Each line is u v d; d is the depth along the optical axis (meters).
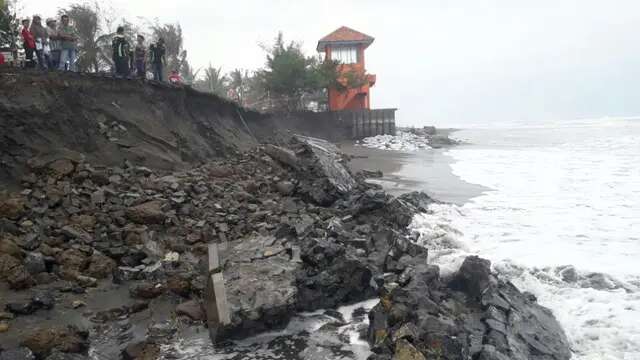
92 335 8.08
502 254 12.04
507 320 8.55
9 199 10.70
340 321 9.03
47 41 16.48
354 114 48.31
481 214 16.31
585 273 10.55
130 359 7.46
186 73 38.44
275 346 8.06
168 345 8.02
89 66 24.83
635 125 74.19
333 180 17.86
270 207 14.83
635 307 9.12
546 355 7.79
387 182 23.27
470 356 7.43
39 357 7.16
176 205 12.95
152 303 9.26
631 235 13.48
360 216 14.50
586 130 65.31
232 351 7.89
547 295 9.87
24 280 8.92
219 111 26.16
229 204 14.18
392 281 9.93
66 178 12.46
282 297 8.73
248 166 19.81
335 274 9.77
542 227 14.55
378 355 7.31
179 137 18.92
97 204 11.89
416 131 57.81
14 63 15.95
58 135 13.73
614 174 23.58
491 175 24.78
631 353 7.81
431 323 7.69
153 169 15.77
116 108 16.77
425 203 17.61
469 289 9.67
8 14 19.47
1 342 7.34
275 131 36.09
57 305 8.76
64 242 10.45
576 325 8.73
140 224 11.72
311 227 12.30
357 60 52.66
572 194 19.17
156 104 19.02
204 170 17.42
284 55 47.69
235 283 9.18
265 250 10.97
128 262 10.44
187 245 11.69
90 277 9.78
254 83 51.44
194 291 9.59
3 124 12.40
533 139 52.00
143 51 19.84
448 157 34.22
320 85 47.44
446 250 12.06
